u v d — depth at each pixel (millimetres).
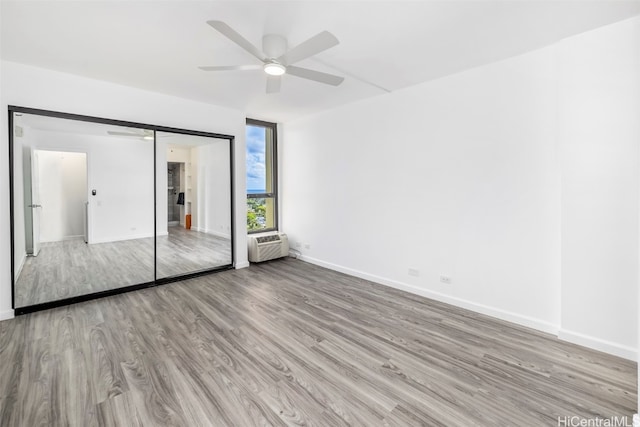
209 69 2336
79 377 1925
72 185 3363
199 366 2066
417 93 3383
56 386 1836
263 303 3221
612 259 2197
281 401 1737
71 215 3355
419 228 3443
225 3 1866
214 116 4176
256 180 5129
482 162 2902
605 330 2242
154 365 2070
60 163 3275
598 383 1900
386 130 3717
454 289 3168
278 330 2611
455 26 2160
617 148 2150
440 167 3221
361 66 2873
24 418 1579
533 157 2594
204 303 3205
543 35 2297
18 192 2914
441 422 1587
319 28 2168
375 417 1620
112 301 3223
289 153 5195
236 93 3670
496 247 2848
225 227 4445
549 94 2488
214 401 1728
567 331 2410
